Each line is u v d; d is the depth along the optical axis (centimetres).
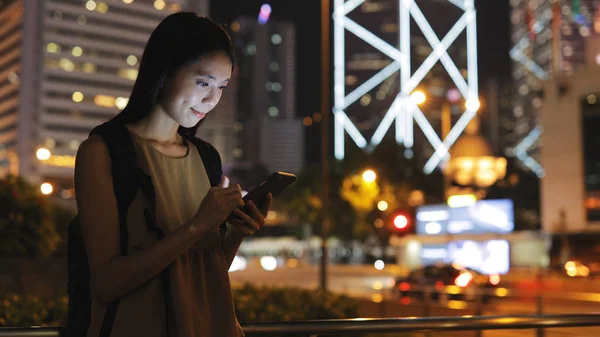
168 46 193
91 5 14575
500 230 5353
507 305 2192
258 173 14500
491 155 7550
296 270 6425
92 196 180
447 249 5247
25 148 13562
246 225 200
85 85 14312
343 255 9031
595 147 5362
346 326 274
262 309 905
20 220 1215
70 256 191
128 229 184
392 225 1950
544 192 5666
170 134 204
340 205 6206
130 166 186
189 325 180
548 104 5703
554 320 306
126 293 176
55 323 732
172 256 175
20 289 931
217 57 196
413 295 2605
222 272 196
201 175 206
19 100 13850
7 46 14562
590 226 5300
